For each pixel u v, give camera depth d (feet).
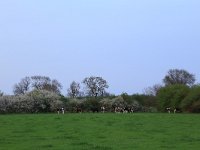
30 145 88.74
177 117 186.09
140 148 84.28
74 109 314.96
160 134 110.73
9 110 294.66
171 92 295.69
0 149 82.48
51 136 106.42
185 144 90.43
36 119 171.22
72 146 87.35
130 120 162.81
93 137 103.86
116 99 327.26
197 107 269.44
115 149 82.99
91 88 418.10
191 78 446.19
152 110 326.65
